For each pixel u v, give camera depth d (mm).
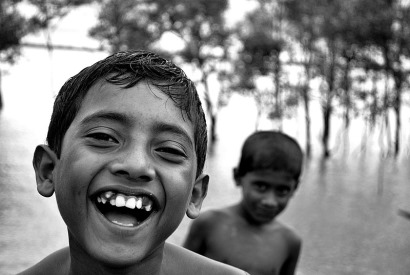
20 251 8594
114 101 1127
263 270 3393
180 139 1164
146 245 1096
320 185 17078
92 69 1186
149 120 1125
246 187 3291
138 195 1090
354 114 25109
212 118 27000
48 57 41094
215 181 16422
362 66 23344
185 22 27250
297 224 12086
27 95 32125
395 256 10125
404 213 13656
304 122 33250
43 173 1251
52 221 10438
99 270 1196
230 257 3361
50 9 28062
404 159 23844
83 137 1113
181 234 9664
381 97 23609
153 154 1133
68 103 1184
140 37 27469
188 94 1209
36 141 20391
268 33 26375
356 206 14281
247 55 26500
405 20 21203
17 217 10570
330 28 22531
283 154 3197
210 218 3424
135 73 1161
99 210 1091
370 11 21391
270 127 31219
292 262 3553
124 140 1115
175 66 1236
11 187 13156
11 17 25500
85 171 1075
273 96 27078
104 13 27250
